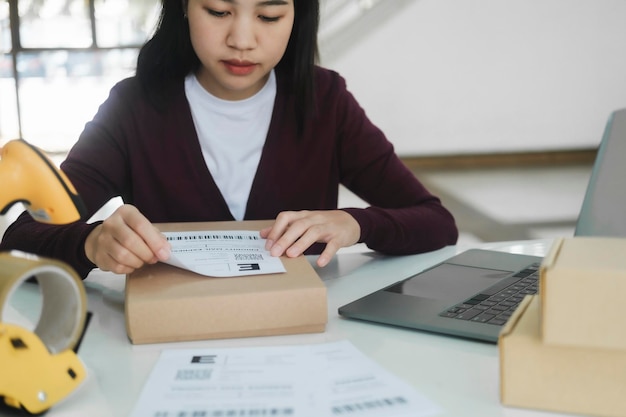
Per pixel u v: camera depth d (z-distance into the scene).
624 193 1.30
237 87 1.21
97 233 1.01
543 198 4.98
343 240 1.08
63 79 6.21
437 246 1.27
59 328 0.70
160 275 0.90
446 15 5.98
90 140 1.35
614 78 6.13
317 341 0.84
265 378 0.72
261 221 1.12
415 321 0.86
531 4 5.98
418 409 0.66
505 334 0.66
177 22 1.32
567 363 0.65
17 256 0.66
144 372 0.76
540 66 6.09
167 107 1.35
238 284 0.86
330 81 1.45
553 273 0.63
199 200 1.37
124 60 6.23
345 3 5.93
